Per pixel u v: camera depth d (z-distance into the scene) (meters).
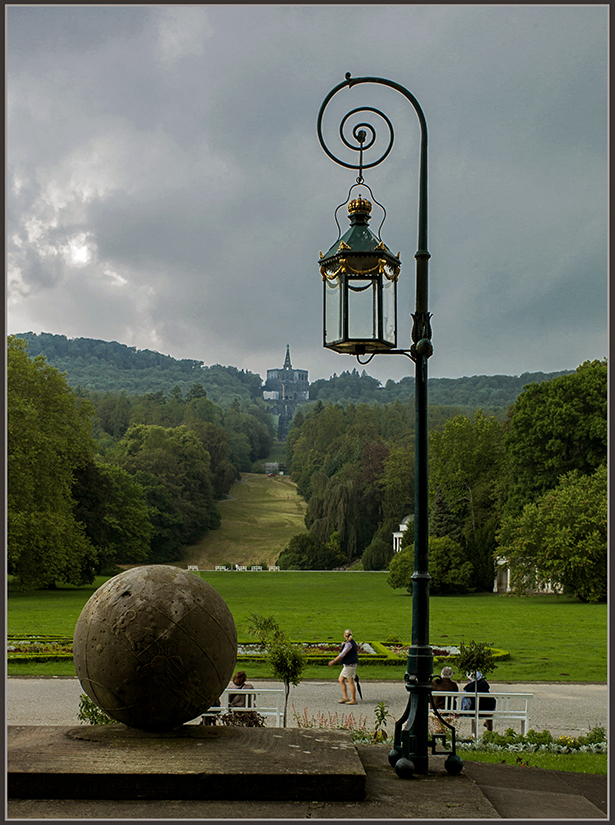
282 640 12.61
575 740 11.62
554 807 6.68
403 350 7.38
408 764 7.00
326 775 6.34
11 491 45.19
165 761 6.61
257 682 17.77
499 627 31.53
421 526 7.28
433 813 6.08
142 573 7.56
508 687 17.91
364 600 49.09
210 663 7.29
